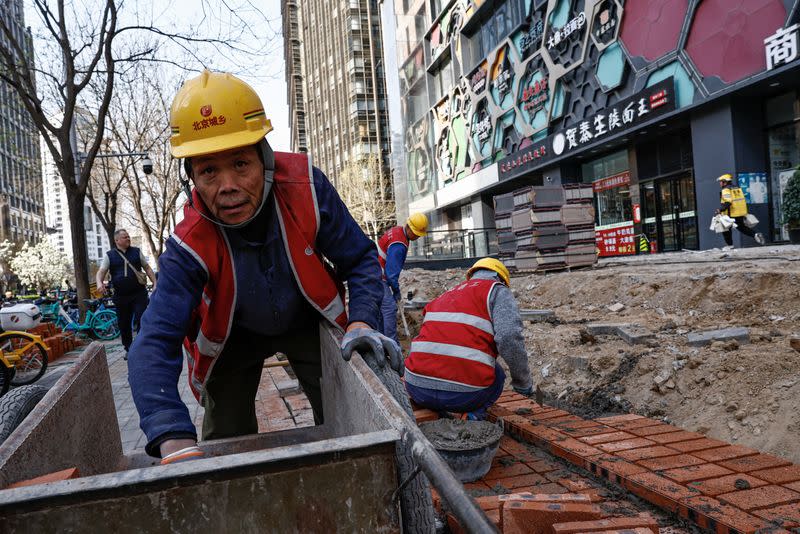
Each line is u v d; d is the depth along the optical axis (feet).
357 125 268.21
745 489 8.48
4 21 37.60
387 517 3.49
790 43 36.91
